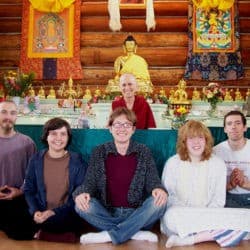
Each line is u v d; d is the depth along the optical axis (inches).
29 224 108.4
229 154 120.4
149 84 235.6
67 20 262.1
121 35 261.6
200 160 111.3
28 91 233.0
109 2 249.6
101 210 106.2
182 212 104.2
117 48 260.5
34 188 113.1
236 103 244.4
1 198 114.0
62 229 107.7
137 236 107.2
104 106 209.5
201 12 257.8
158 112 214.1
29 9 262.8
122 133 108.3
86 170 112.9
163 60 258.2
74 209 109.2
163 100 229.9
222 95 229.9
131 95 162.9
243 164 119.2
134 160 111.2
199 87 257.0
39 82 261.0
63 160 113.5
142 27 260.2
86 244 104.7
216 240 103.7
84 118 199.6
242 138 119.0
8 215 109.2
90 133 127.0
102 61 260.2
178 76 257.4
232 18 257.4
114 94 226.8
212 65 255.0
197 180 110.5
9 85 217.5
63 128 111.3
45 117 224.1
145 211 104.8
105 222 106.4
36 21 262.4
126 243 105.2
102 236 105.4
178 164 112.2
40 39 261.3
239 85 256.7
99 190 111.3
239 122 116.6
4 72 251.0
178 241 102.8
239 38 256.7
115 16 250.5
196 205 109.8
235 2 257.8
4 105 119.3
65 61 259.6
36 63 259.8
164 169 114.6
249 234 107.9
